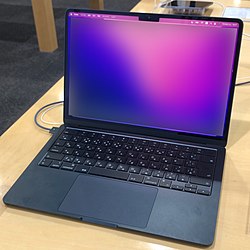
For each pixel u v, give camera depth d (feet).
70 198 2.00
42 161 2.24
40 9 8.72
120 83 2.39
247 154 2.34
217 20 2.12
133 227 1.82
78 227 1.87
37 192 2.05
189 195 1.96
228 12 4.58
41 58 9.09
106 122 2.45
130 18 2.27
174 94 2.30
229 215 1.90
